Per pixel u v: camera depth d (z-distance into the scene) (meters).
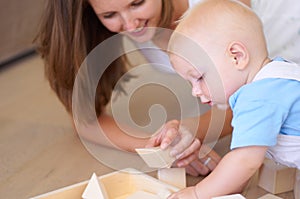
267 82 0.88
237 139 0.86
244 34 0.92
